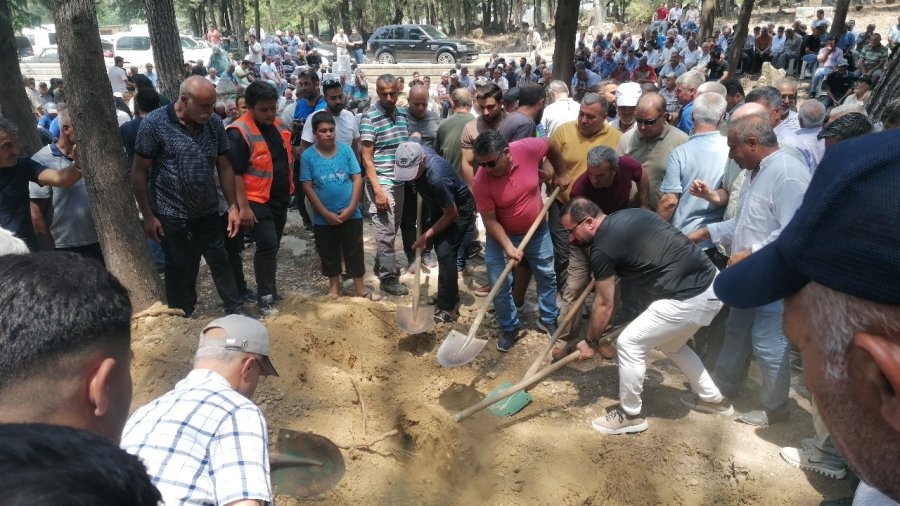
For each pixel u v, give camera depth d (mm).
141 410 1980
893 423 689
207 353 2182
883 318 658
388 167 6035
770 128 3613
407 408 3982
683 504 3447
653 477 3594
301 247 7504
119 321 1359
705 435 3893
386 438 3775
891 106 4039
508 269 4633
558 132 5465
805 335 766
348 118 6953
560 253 5578
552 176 5129
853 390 724
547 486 3494
